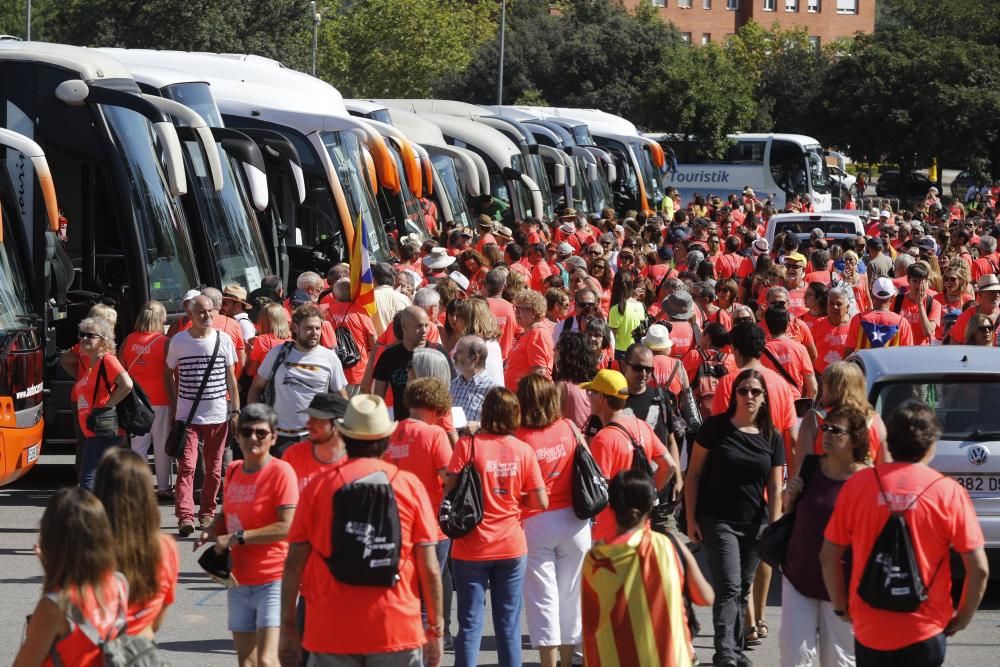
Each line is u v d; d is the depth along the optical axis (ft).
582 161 140.46
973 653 32.35
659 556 23.11
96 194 60.29
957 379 35.06
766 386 32.81
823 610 26.73
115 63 56.54
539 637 29.09
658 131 217.56
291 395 38.27
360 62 270.46
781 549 27.07
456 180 102.63
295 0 227.40
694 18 377.91
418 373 32.86
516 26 298.76
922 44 262.88
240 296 47.70
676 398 40.98
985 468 33.86
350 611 22.16
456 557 27.86
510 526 27.86
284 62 225.97
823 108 271.08
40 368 44.70
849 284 63.36
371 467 22.45
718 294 52.95
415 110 123.65
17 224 47.75
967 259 73.77
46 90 52.80
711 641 33.47
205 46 214.90
